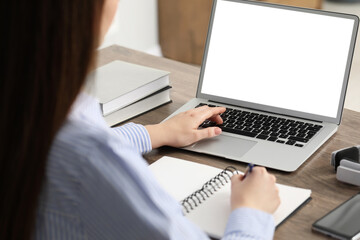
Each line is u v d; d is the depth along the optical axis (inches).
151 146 54.7
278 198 41.6
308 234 42.3
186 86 70.6
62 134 31.4
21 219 31.3
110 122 60.4
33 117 29.5
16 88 29.3
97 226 32.2
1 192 31.0
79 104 32.9
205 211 43.9
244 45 63.2
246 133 57.7
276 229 42.8
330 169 51.9
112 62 71.0
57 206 31.9
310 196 47.4
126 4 153.7
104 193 31.4
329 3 220.2
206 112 57.9
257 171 43.4
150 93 64.5
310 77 60.3
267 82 62.1
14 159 30.2
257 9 62.8
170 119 57.1
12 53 28.9
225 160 53.9
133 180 32.2
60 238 32.7
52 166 31.3
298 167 51.8
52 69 29.3
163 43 168.9
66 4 28.8
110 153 31.6
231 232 37.9
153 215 32.6
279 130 58.0
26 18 28.5
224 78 63.9
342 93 58.8
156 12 165.5
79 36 29.8
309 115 60.0
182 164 51.6
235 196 41.2
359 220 42.8
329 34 59.7
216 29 64.4
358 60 168.4
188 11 159.6
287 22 61.6
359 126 60.2
